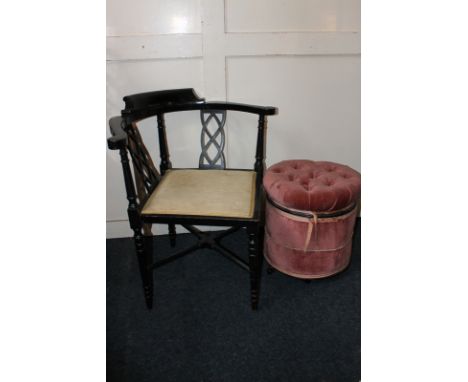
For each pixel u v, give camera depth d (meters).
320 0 1.52
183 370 1.13
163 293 1.46
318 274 1.41
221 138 1.54
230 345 1.22
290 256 1.40
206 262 1.65
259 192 1.33
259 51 1.55
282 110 1.68
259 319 1.33
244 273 1.58
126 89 1.55
